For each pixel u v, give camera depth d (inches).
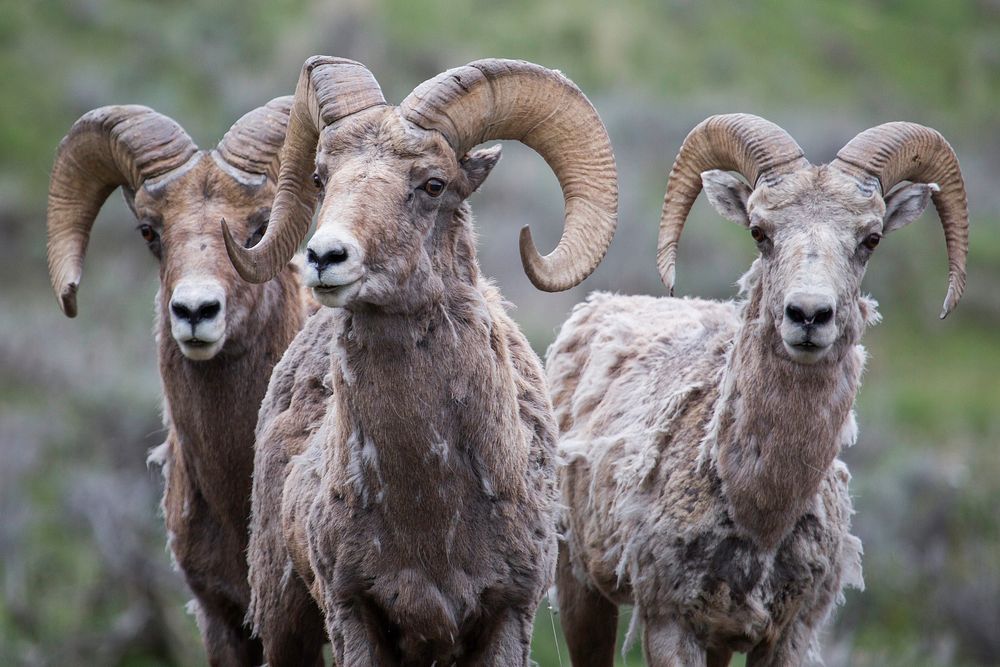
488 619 946.7
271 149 1129.4
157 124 1127.6
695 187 1115.9
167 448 1206.3
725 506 1053.2
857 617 2410.2
